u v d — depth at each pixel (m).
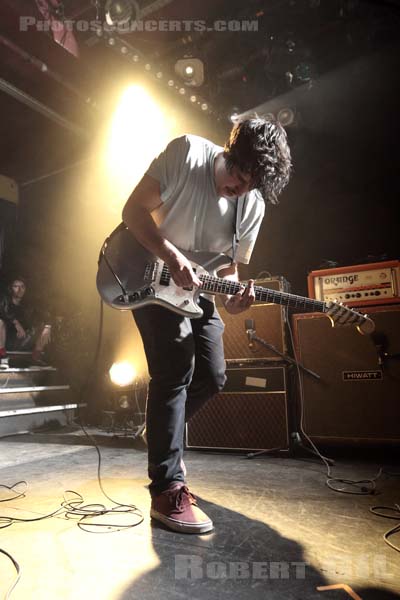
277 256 5.31
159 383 1.70
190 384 1.93
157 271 1.71
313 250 5.14
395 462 2.82
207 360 1.89
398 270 3.00
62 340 5.07
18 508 1.83
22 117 5.05
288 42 4.28
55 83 4.18
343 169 5.10
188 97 4.61
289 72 4.41
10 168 6.10
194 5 3.88
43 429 4.40
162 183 1.68
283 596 1.11
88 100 4.46
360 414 2.92
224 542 1.46
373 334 2.93
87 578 1.20
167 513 1.58
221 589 1.15
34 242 6.34
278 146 1.61
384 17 4.09
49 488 2.16
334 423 2.98
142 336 1.78
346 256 4.97
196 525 1.53
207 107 4.73
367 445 2.88
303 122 4.95
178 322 1.72
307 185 5.25
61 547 1.41
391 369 2.88
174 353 1.69
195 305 1.74
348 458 2.96
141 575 1.22
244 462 2.82
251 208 1.90
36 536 1.50
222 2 3.89
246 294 1.87
